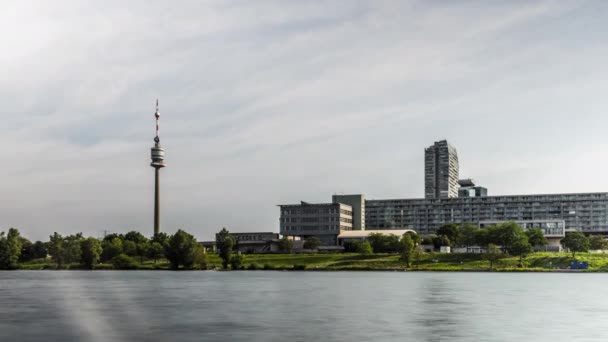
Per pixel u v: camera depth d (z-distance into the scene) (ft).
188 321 282.15
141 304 369.09
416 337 227.81
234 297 415.44
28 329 261.85
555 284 542.16
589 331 242.17
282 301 380.37
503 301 370.32
